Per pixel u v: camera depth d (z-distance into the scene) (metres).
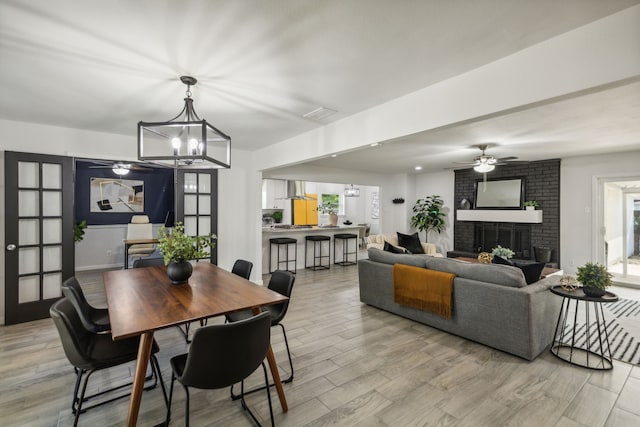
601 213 5.67
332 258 7.61
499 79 2.12
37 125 3.70
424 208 8.48
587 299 2.63
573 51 1.78
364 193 12.06
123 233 6.97
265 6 1.55
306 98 2.84
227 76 2.37
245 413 2.04
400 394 2.26
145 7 1.56
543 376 2.51
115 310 1.88
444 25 1.73
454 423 1.96
